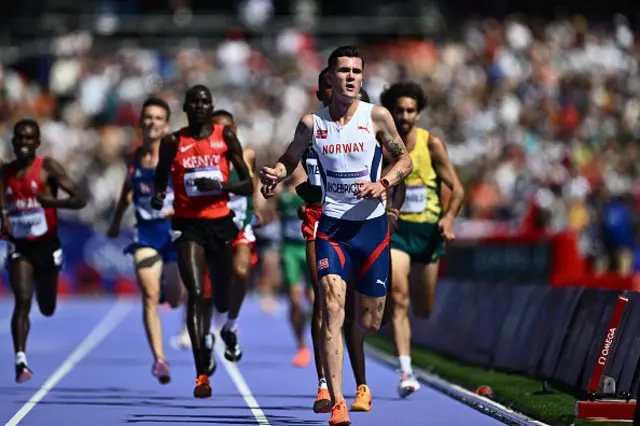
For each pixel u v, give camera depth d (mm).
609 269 63906
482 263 58781
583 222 70312
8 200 30734
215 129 27656
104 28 102375
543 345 30453
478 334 36250
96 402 28797
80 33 102062
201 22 103375
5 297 82438
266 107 93562
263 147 86125
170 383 33688
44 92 99125
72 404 28344
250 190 27406
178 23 103062
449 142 86812
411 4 105500
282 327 59500
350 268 22734
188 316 26844
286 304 76812
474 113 89438
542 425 22344
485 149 84250
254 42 103000
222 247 27953
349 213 22125
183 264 27172
